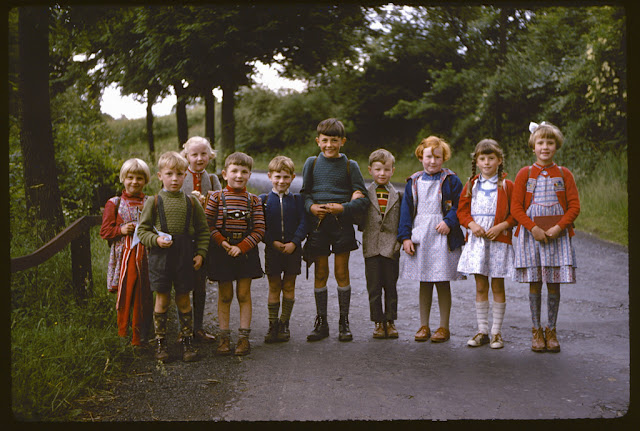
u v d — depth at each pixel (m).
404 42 29.78
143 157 13.31
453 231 4.69
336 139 4.78
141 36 15.05
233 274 4.40
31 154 6.46
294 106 34.69
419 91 30.89
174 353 4.41
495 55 23.06
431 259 4.68
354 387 3.69
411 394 3.57
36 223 6.23
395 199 4.89
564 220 4.33
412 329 5.09
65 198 8.59
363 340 4.76
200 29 14.14
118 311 4.25
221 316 4.46
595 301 6.06
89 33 7.61
